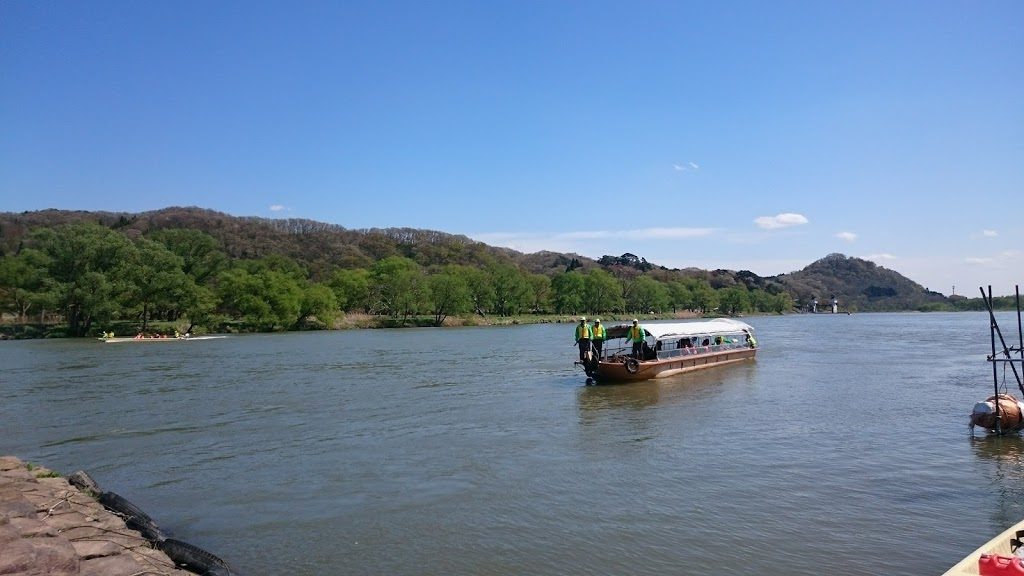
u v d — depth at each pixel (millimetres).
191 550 11867
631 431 23141
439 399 31094
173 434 23438
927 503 14992
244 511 15031
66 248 87688
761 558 12031
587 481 16984
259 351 63750
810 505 14898
